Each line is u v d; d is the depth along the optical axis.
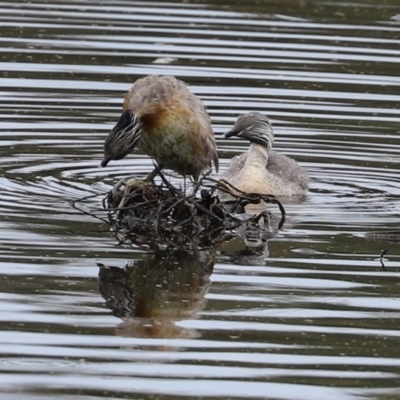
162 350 9.95
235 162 16.94
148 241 12.95
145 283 11.46
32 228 13.18
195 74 20.05
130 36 21.97
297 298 11.16
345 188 15.84
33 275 11.56
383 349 10.08
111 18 23.14
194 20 23.14
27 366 9.59
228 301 11.05
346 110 18.77
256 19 23.34
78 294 11.11
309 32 22.53
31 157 16.39
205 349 10.01
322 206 14.96
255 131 16.81
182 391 9.24
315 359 9.88
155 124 14.65
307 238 13.30
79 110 18.44
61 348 9.94
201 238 13.19
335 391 9.30
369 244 13.05
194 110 14.76
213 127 17.73
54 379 9.38
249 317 10.69
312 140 17.64
